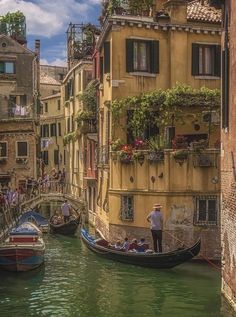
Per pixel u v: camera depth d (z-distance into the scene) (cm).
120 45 2255
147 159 1991
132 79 2266
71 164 4375
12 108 4088
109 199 2198
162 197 1939
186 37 2303
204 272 1744
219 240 1877
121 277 1708
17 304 1427
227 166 1293
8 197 2884
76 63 4047
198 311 1328
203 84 2325
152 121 2127
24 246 1819
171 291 1524
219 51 2330
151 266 1791
